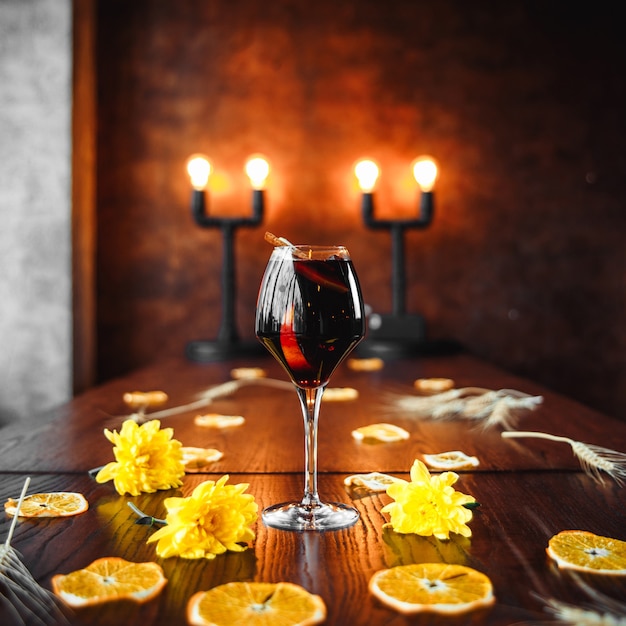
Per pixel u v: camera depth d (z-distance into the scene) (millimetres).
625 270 3832
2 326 3461
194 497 736
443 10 3811
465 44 3818
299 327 847
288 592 630
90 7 3666
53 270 3447
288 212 3799
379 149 3811
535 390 2072
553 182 3828
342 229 3809
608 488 1014
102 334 3781
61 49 3428
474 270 3826
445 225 3822
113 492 1003
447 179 3822
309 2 3795
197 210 3539
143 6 3768
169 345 3787
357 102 3801
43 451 1272
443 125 3812
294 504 926
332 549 758
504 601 619
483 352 3830
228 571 695
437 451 1268
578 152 3834
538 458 1211
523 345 3836
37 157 3434
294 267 865
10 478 1088
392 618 587
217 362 2975
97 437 1400
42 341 3455
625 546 744
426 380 2168
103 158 3773
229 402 1858
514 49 3824
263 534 809
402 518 800
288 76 3793
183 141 3783
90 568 692
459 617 587
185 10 3771
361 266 3807
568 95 3830
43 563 719
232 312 3551
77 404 1837
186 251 3783
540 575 680
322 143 3803
